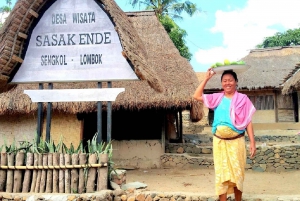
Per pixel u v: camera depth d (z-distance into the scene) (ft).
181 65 32.76
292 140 43.98
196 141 41.75
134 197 17.30
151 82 19.31
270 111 60.13
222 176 13.60
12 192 17.20
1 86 21.12
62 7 20.43
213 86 59.16
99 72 19.74
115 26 19.57
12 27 19.20
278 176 25.49
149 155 31.81
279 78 58.13
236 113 13.66
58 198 16.03
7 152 17.93
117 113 33.37
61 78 19.94
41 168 17.30
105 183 17.38
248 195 16.60
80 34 20.18
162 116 32.19
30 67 20.24
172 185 21.62
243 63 14.39
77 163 17.35
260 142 43.14
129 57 18.66
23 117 31.37
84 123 32.12
